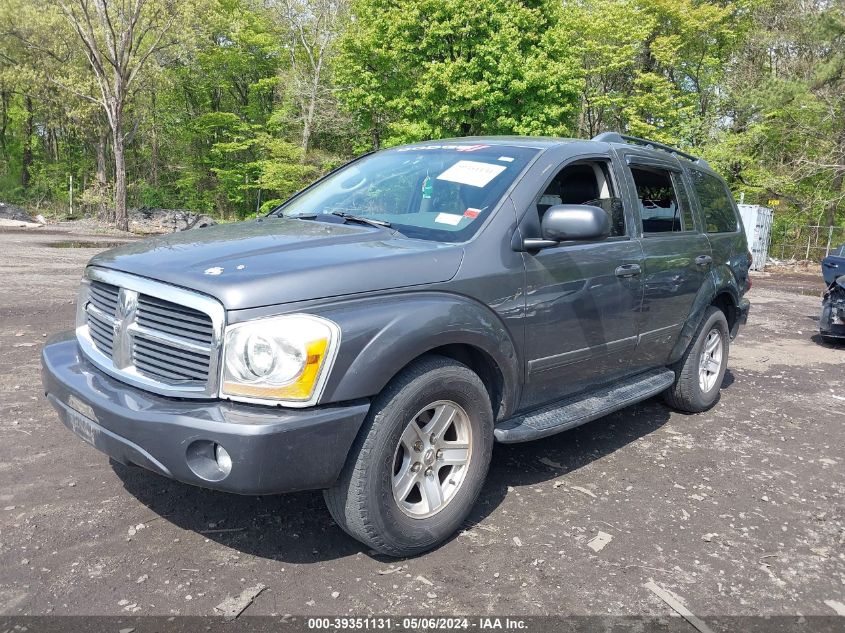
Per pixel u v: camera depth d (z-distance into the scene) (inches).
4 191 1594.5
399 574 114.0
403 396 112.0
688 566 121.9
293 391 101.7
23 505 129.9
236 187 1636.3
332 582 110.6
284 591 107.3
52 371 123.1
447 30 1027.3
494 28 1034.1
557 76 994.7
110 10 1272.1
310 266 109.8
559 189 153.0
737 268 221.1
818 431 205.9
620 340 165.5
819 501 153.9
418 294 117.2
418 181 152.7
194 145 1792.6
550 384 149.3
